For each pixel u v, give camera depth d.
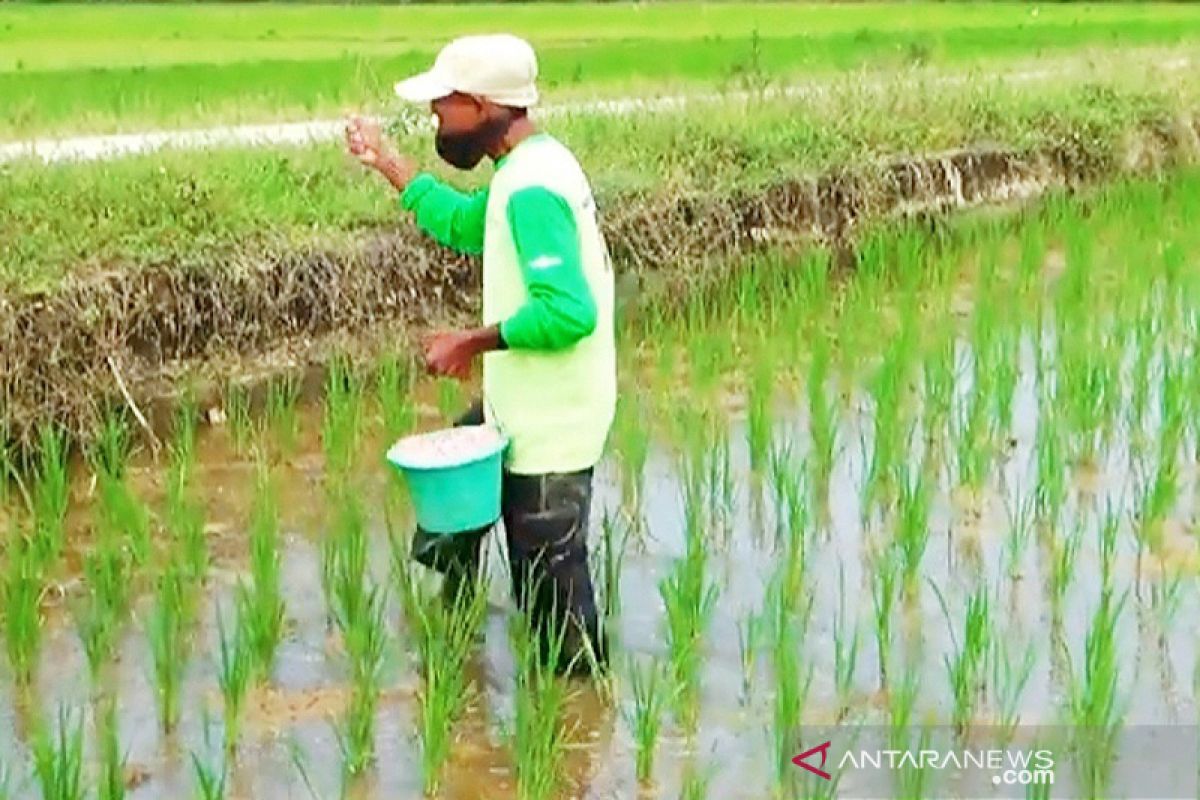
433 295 9.83
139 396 8.64
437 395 9.54
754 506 7.90
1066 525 7.63
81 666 6.37
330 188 10.09
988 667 6.32
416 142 11.02
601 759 5.82
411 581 6.64
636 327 10.62
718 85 14.18
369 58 15.64
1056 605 6.82
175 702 5.98
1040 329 9.86
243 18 19.05
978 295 11.03
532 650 5.97
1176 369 8.92
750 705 6.14
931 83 14.66
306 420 9.05
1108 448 8.58
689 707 6.00
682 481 7.95
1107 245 12.75
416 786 5.64
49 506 7.22
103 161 10.08
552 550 6.09
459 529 5.97
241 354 9.05
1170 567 7.23
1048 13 25.67
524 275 5.77
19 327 8.16
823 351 9.16
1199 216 13.53
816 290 10.66
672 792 5.65
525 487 6.06
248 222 9.35
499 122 5.85
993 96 14.52
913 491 7.51
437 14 20.70
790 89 13.97
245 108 12.74
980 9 25.59
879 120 13.41
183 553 7.11
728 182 11.44
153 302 8.72
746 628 6.70
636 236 10.78
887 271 11.80
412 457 5.93
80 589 7.01
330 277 9.39
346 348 9.44
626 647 6.54
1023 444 8.67
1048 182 13.96
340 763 5.75
